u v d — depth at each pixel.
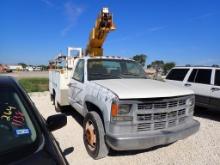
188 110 4.86
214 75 8.20
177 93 4.61
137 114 4.22
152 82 5.36
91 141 4.80
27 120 2.43
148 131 4.30
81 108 5.76
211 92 8.10
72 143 5.56
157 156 4.89
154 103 4.33
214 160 4.78
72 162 4.57
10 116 2.44
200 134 6.36
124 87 4.59
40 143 2.21
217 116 8.62
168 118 4.50
